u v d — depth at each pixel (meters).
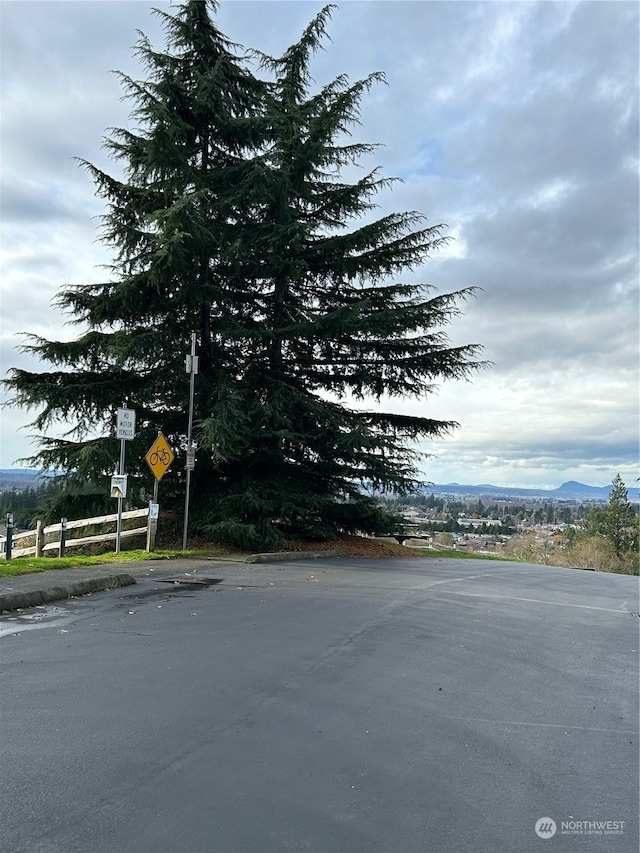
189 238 16.28
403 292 20.47
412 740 4.67
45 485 18.62
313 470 20.53
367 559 17.92
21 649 6.78
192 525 18.30
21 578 10.55
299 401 18.91
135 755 4.23
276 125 18.67
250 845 3.25
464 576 14.83
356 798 3.77
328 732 4.74
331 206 20.48
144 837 3.29
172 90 17.88
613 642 8.36
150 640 7.26
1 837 3.27
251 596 10.33
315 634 7.75
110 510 18.98
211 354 19.16
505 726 5.05
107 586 10.77
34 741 4.43
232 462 18.98
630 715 5.44
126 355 16.53
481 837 3.42
